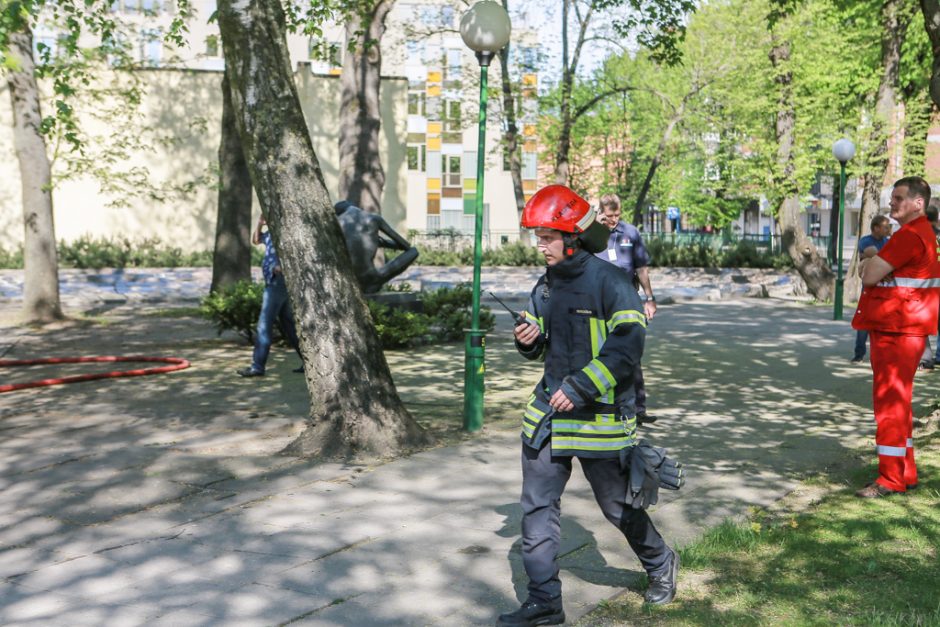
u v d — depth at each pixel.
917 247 5.94
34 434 8.19
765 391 10.55
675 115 32.56
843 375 11.80
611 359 3.93
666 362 12.98
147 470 6.91
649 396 10.19
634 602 4.32
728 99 30.09
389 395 7.55
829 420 8.83
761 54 28.16
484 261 35.81
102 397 10.09
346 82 19.08
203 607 4.32
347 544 5.21
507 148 38.97
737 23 29.05
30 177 17.89
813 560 4.81
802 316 20.72
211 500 6.14
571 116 33.38
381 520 5.65
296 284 7.46
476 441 7.89
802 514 5.68
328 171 35.25
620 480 4.12
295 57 48.41
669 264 34.19
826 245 35.31
